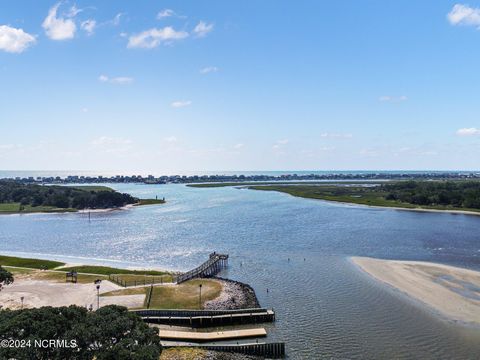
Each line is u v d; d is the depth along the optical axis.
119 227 149.75
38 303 60.94
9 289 68.31
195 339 49.97
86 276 78.19
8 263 90.44
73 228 150.00
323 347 48.31
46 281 73.62
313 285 72.44
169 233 133.75
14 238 130.00
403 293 66.88
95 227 151.12
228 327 54.69
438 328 53.06
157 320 55.25
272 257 95.44
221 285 71.31
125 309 38.38
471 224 147.25
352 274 79.06
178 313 56.44
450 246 106.38
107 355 31.11
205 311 56.34
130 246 113.94
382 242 112.25
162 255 102.12
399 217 167.88
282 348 46.81
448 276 76.69
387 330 52.72
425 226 142.38
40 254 105.50
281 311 59.81
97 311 36.81
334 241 114.44
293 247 106.94
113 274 80.12
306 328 53.72
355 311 59.38
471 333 51.56
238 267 86.19
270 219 163.50
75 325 33.16
